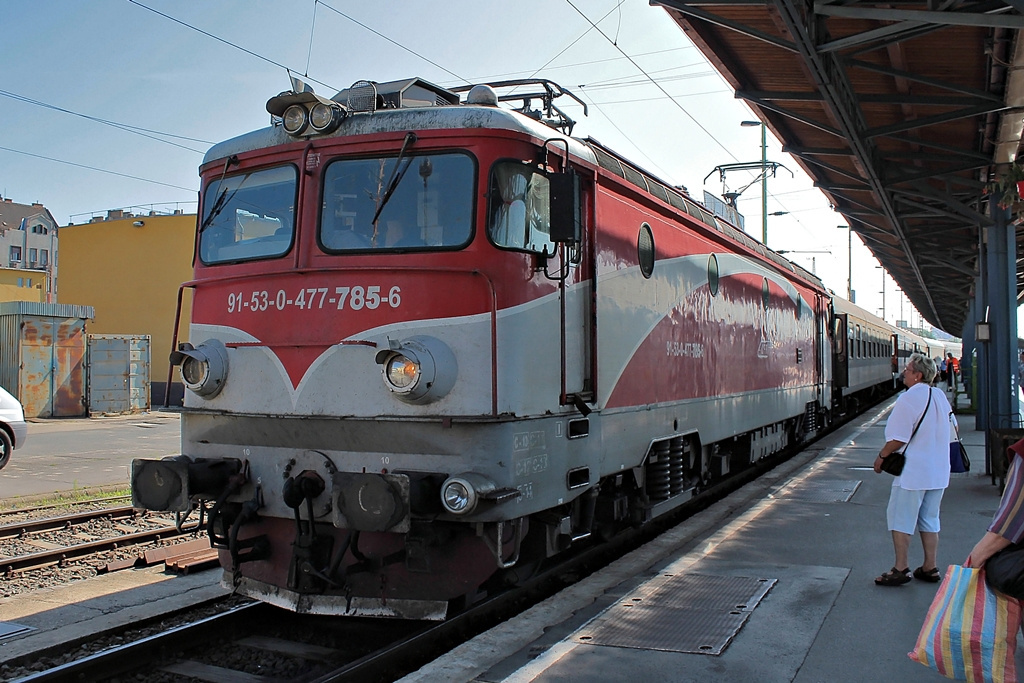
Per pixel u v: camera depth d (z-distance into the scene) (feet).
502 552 17.90
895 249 76.38
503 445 17.47
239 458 19.74
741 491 35.63
